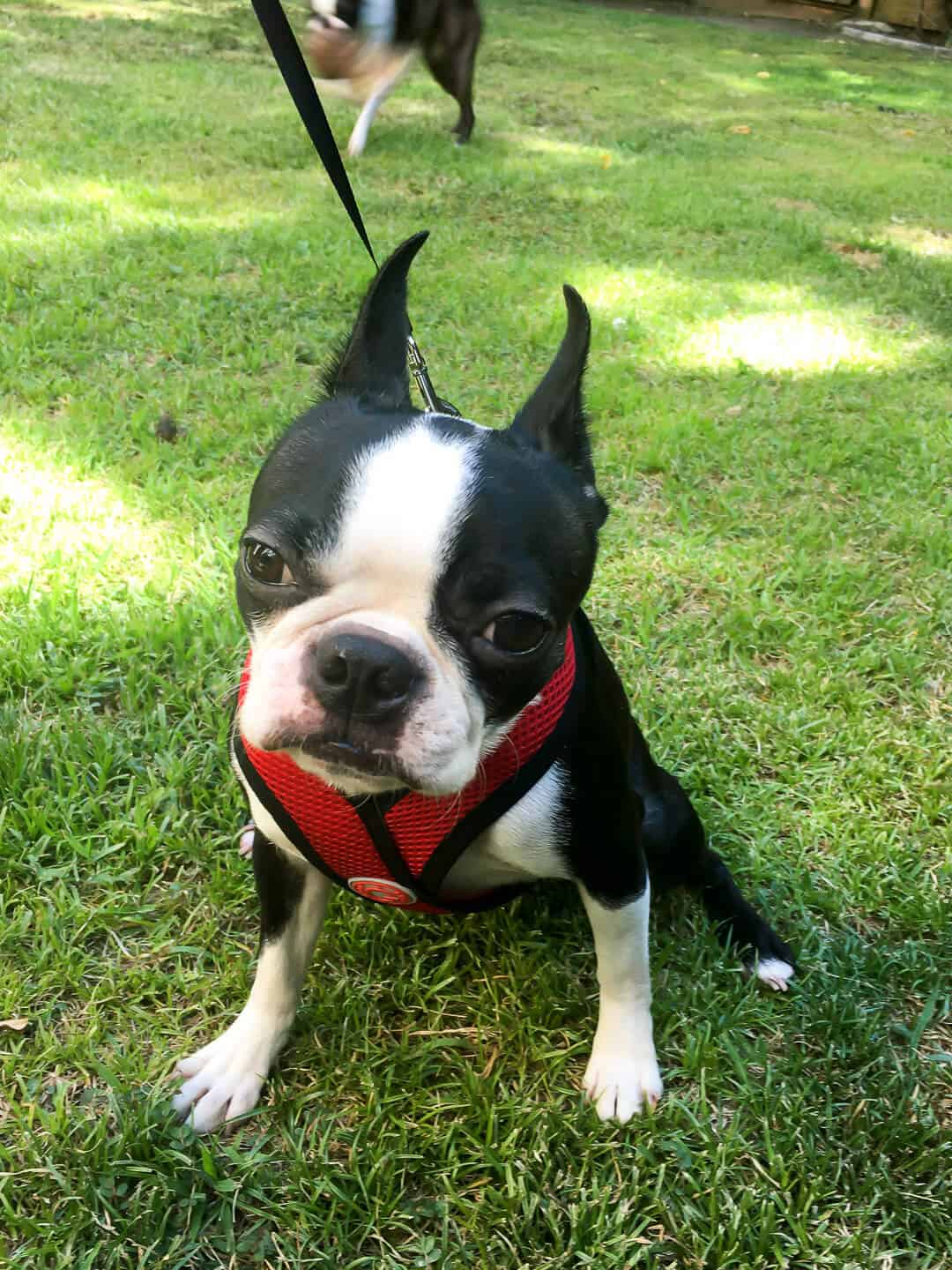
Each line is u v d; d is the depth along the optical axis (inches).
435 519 15.9
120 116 82.0
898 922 26.7
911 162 98.1
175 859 26.7
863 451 47.4
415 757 15.7
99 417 43.1
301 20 122.0
